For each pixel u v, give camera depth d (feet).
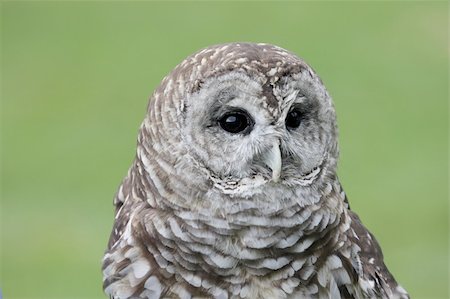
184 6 97.09
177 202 28.94
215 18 95.09
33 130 77.92
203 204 28.86
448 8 91.04
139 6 97.09
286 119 28.71
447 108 77.46
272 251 29.09
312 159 29.04
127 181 30.91
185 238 28.99
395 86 81.35
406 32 89.45
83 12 95.76
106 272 29.78
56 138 76.95
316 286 29.48
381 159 72.13
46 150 75.41
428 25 90.02
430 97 79.56
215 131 28.63
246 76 28.04
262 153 28.55
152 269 29.30
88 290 63.26
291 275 29.30
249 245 29.01
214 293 29.22
